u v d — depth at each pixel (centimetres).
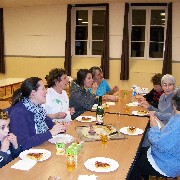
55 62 781
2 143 188
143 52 739
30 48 799
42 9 770
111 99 412
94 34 759
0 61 823
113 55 730
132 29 737
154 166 222
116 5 709
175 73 700
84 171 164
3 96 540
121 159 183
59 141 212
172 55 696
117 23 714
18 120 214
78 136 230
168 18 680
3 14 804
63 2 714
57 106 304
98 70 427
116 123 276
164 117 307
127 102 406
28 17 786
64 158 183
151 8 712
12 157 197
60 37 768
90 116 300
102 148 203
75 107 342
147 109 354
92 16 750
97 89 457
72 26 761
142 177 276
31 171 162
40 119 235
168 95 336
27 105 227
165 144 201
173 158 212
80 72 346
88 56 768
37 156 180
